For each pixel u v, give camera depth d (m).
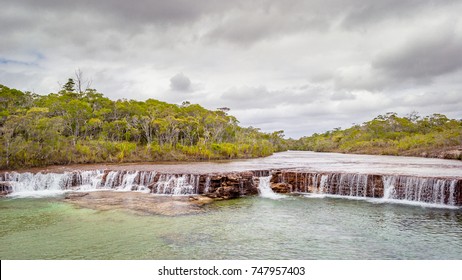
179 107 106.81
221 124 95.25
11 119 51.16
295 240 19.86
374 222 23.59
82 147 60.00
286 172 37.12
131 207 27.58
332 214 25.84
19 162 49.19
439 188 29.25
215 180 34.25
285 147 182.12
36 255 17.41
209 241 19.59
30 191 36.28
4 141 48.97
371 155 102.81
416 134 124.94
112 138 75.06
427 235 20.70
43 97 87.56
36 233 20.92
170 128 83.12
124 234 20.70
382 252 17.97
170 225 22.64
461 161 62.84
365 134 142.00
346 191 33.84
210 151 76.88
